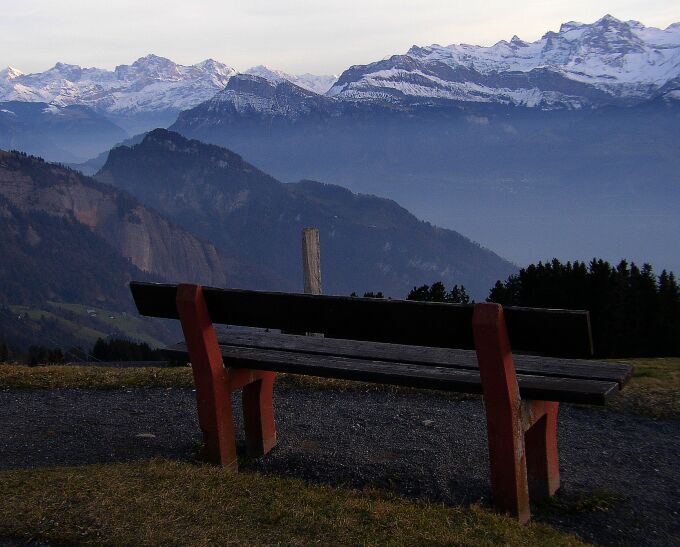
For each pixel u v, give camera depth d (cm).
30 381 946
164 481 533
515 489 500
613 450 684
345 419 762
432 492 568
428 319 516
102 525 457
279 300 573
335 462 638
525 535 468
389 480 594
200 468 570
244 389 661
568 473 625
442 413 772
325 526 459
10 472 568
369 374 557
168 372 966
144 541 437
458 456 641
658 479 613
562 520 535
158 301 632
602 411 795
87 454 674
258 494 512
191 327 600
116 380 941
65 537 445
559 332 466
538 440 563
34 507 485
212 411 605
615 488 592
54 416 804
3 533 453
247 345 659
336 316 556
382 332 543
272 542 436
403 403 815
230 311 598
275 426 733
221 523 461
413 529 459
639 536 512
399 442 684
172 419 776
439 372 551
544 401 544
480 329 480
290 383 895
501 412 493
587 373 525
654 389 841
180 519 466
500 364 482
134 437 717
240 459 655
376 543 436
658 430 737
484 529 465
